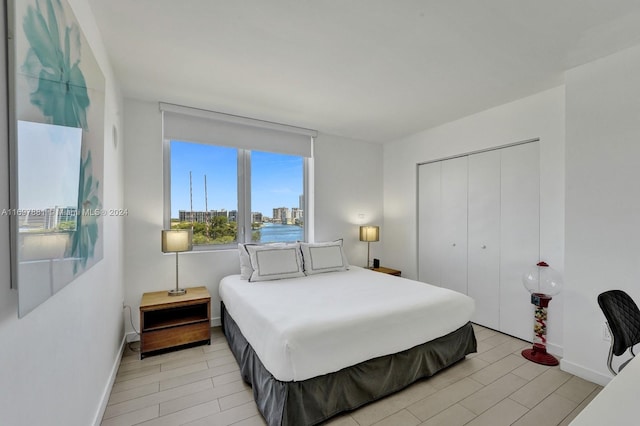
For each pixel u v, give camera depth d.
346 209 4.29
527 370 2.32
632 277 1.96
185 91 2.70
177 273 2.89
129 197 2.83
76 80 1.17
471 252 3.38
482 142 3.21
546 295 2.56
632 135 1.97
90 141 1.36
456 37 1.89
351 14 1.68
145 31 1.82
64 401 1.15
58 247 0.98
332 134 4.13
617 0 1.54
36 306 0.83
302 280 2.97
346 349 1.76
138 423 1.71
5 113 0.74
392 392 2.00
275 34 1.87
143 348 2.48
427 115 3.33
